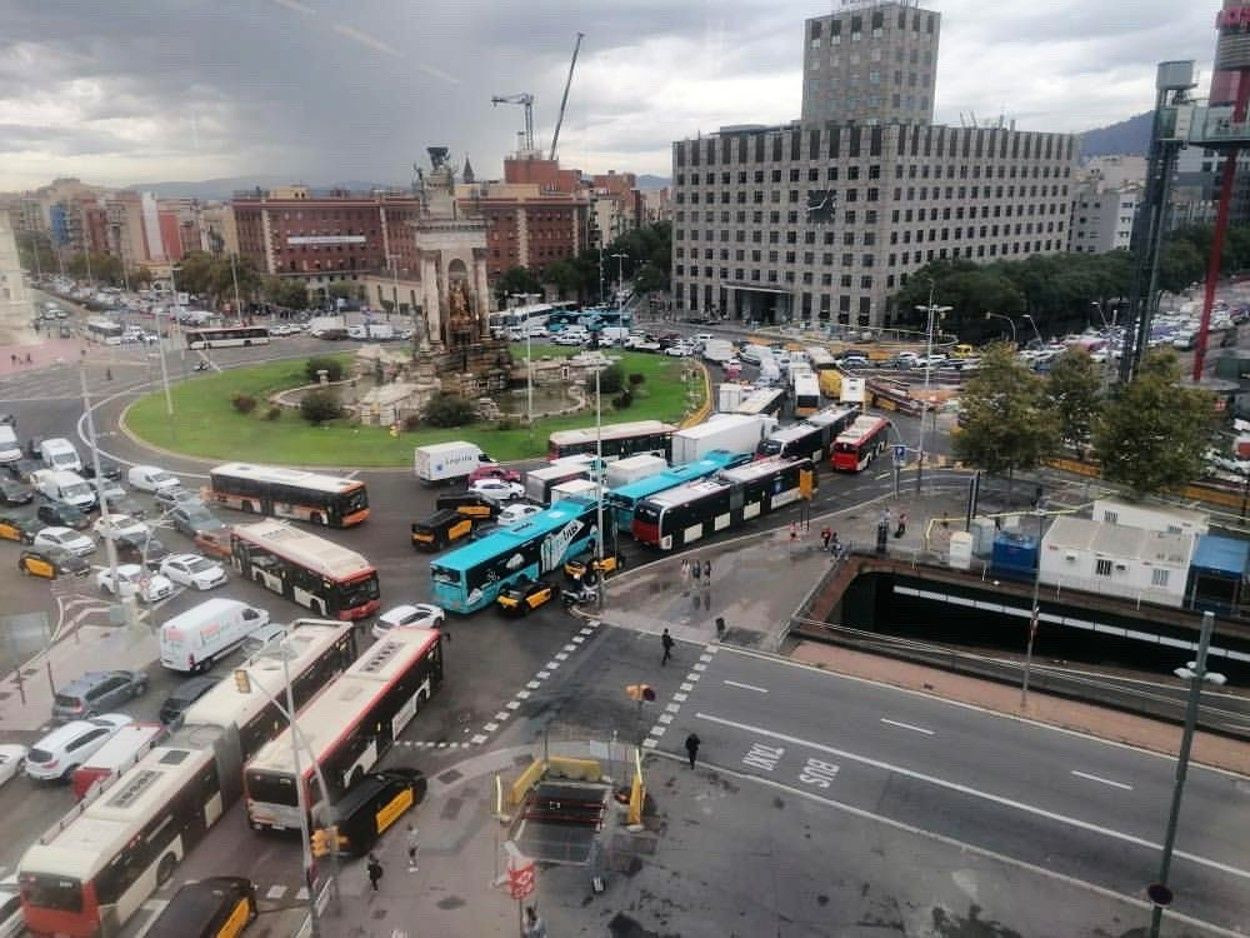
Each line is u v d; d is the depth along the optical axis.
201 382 130.38
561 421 106.38
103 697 45.88
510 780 40.25
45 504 73.12
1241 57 82.12
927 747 43.03
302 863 35.12
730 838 36.59
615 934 31.50
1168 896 29.39
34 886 30.47
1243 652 55.91
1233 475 84.44
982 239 198.88
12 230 152.12
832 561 65.19
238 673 33.56
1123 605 58.59
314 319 190.12
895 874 34.66
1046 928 32.03
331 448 94.12
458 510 72.75
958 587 62.84
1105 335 164.38
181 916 29.75
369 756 40.00
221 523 71.06
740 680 49.09
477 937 31.47
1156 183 85.94
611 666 50.53
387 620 53.00
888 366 145.88
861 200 174.88
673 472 76.00
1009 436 70.38
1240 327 177.50
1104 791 39.75
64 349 161.00
